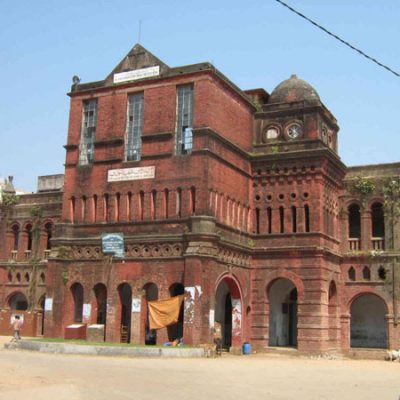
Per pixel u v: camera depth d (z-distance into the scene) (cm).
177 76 4084
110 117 4303
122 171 4166
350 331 4772
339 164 4612
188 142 4006
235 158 4291
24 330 5331
